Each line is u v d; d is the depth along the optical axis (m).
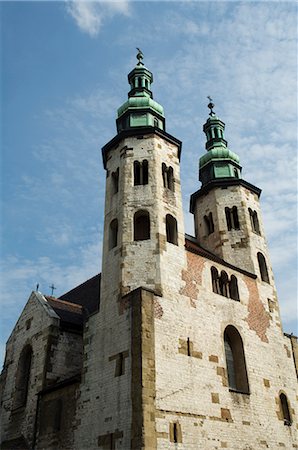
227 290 36.50
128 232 34.00
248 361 34.03
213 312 33.56
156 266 31.84
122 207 35.66
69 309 41.97
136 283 31.25
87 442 27.61
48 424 32.03
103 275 33.59
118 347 28.83
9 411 37.50
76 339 38.12
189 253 34.88
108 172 40.41
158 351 27.88
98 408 28.00
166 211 35.62
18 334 41.94
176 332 29.75
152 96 46.69
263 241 44.22
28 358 39.66
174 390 27.23
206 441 27.19
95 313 32.44
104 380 28.64
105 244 35.38
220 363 31.39
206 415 28.14
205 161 49.88
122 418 25.95
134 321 28.62
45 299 41.62
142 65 48.56
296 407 35.62
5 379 40.59
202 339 31.22
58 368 36.06
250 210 45.59
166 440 25.11
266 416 32.34
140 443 24.02
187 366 28.95
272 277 42.31
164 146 40.00
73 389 31.03
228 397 30.44
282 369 36.62
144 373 26.25
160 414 25.64
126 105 43.41
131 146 39.34
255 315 37.41
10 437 35.59
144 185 36.66
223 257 42.31
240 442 29.25
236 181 46.38
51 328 37.22
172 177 38.75
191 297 32.50
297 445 33.31
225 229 43.88
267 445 30.95
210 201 46.53
